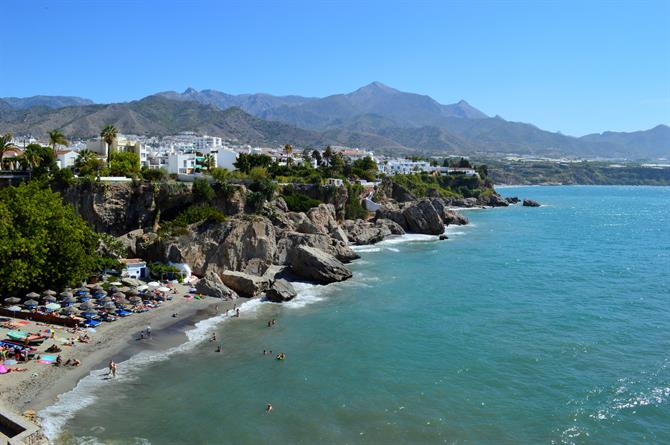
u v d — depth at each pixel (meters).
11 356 58.28
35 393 51.19
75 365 57.75
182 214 112.00
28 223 78.06
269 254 101.69
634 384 55.91
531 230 177.12
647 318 76.69
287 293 86.44
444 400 52.66
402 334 70.44
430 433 47.00
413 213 168.25
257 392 53.81
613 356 63.03
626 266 114.12
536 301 85.75
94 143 165.50
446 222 193.50
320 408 50.88
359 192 183.62
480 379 57.25
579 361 61.62
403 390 54.69
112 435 45.28
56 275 78.19
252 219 104.62
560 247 140.12
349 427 47.72
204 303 82.88
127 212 115.19
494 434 47.00
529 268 111.88
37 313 69.75
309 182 166.88
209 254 99.31
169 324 72.88
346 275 100.88
